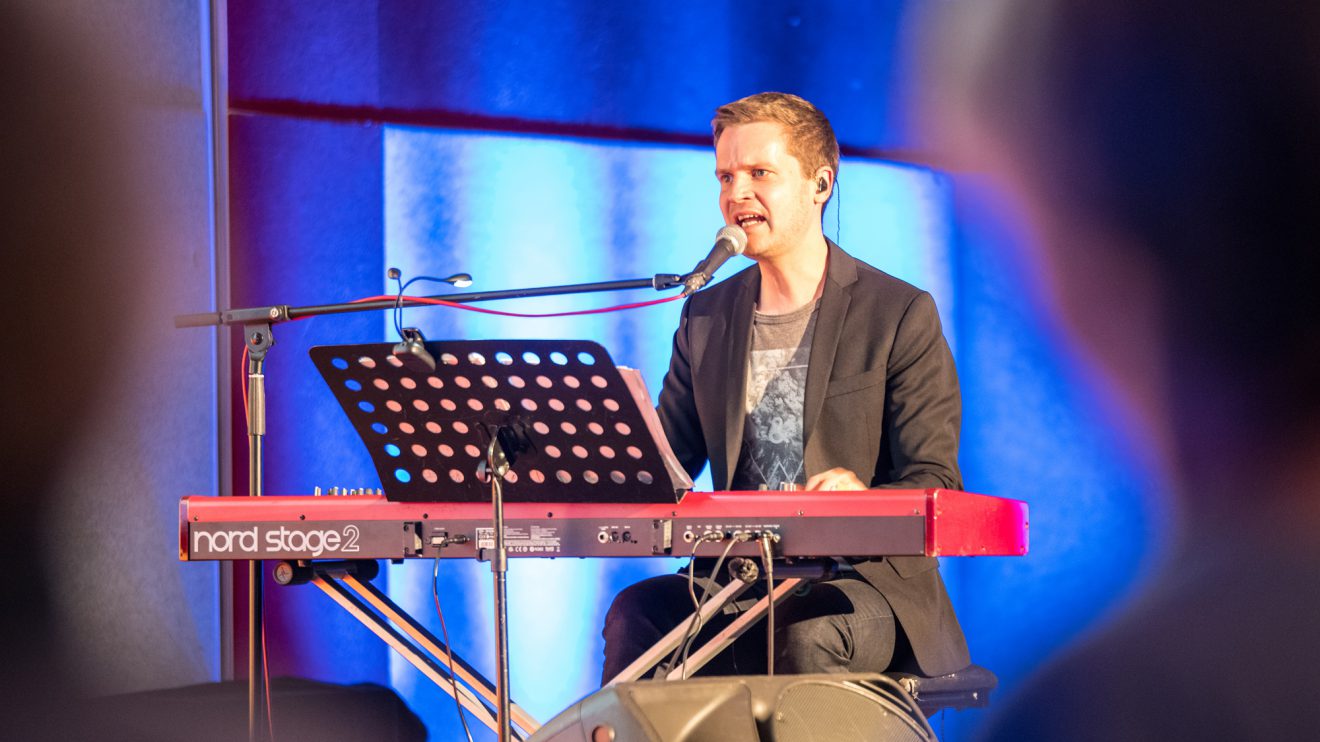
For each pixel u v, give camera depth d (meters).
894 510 4.80
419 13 9.75
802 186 6.52
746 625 5.20
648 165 10.12
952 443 6.17
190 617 9.08
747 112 6.52
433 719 9.59
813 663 5.67
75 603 8.65
